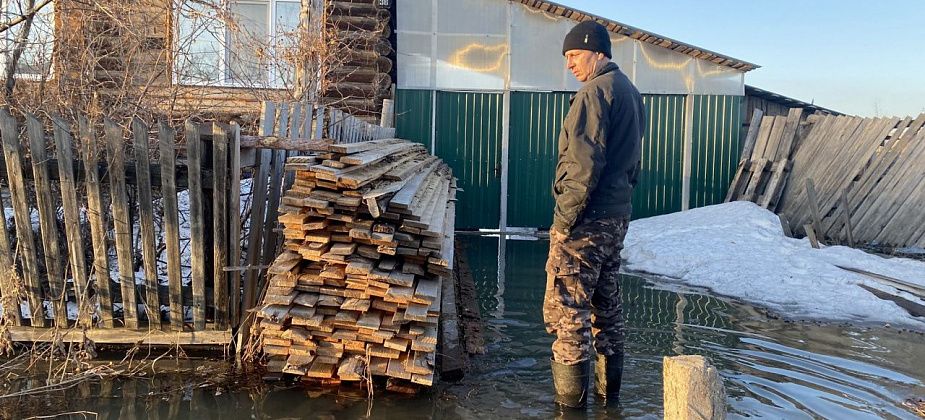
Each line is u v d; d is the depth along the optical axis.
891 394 4.61
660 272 9.05
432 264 4.44
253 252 4.97
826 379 4.89
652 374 4.92
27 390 4.12
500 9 13.09
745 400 4.43
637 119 4.22
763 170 12.69
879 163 11.01
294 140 4.69
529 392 4.50
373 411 4.10
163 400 4.18
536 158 13.34
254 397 4.25
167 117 6.34
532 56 13.18
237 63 8.88
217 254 4.76
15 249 5.25
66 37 6.29
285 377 4.54
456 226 13.37
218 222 4.73
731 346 5.68
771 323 6.47
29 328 4.84
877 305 7.04
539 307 6.94
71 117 5.80
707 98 13.27
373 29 12.31
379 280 4.26
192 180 4.69
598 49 4.21
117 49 6.89
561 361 4.21
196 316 4.85
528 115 13.27
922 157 10.49
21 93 6.09
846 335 6.09
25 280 4.81
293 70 9.06
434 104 13.17
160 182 5.13
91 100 6.05
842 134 11.68
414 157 7.98
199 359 4.85
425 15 13.07
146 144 4.67
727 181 13.34
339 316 4.31
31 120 4.60
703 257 9.20
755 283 7.98
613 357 4.42
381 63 12.60
